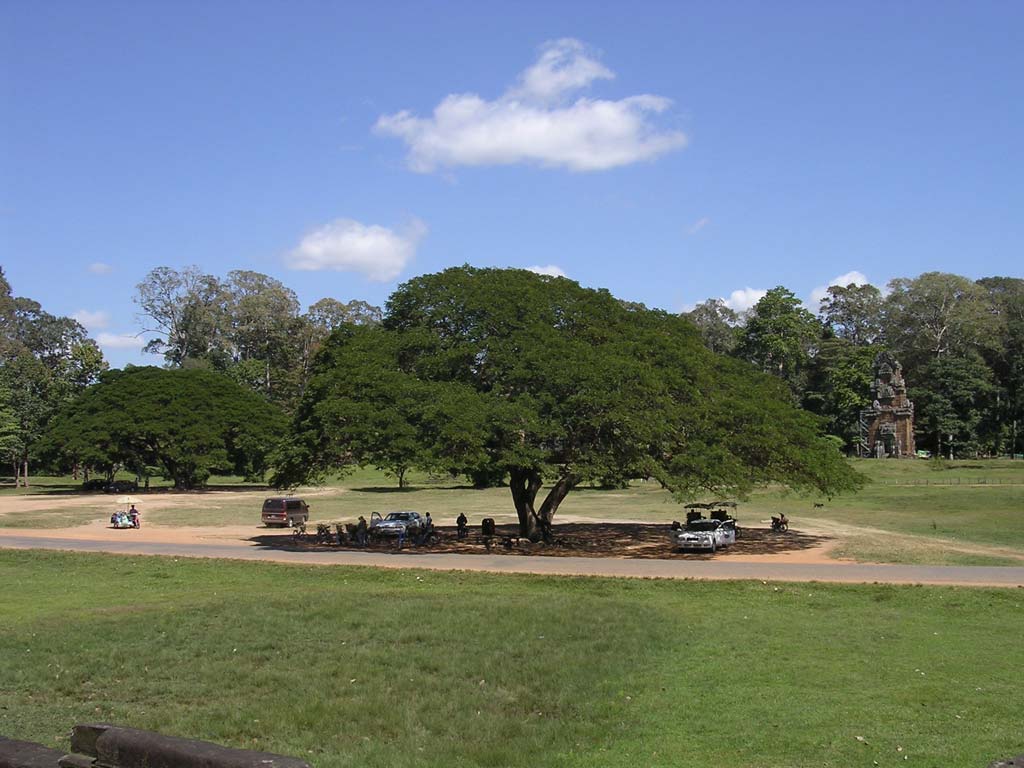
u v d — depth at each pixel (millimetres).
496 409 37906
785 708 14750
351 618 23094
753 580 29297
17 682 17000
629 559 36219
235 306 138125
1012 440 117438
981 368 118438
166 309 135750
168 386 94750
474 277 46281
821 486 41750
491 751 12570
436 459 36938
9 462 114188
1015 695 15445
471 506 73938
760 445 39781
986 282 145375
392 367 41906
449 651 19359
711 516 44531
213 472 105562
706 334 144375
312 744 13250
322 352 45906
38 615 24484
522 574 31688
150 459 97375
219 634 21297
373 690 16250
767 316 125125
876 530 49469
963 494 70438
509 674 17266
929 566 32781
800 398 127312
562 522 56219
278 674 17484
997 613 23906
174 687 16641
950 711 14461
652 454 40469
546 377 39469
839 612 24391
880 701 15133
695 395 41156
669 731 13602
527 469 42500
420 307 44531
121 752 6828
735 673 17266
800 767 11875
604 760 12242
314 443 40312
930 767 11727
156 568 35125
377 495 89625
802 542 42438
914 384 131875
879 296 144125
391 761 12203
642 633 21047
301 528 47438
